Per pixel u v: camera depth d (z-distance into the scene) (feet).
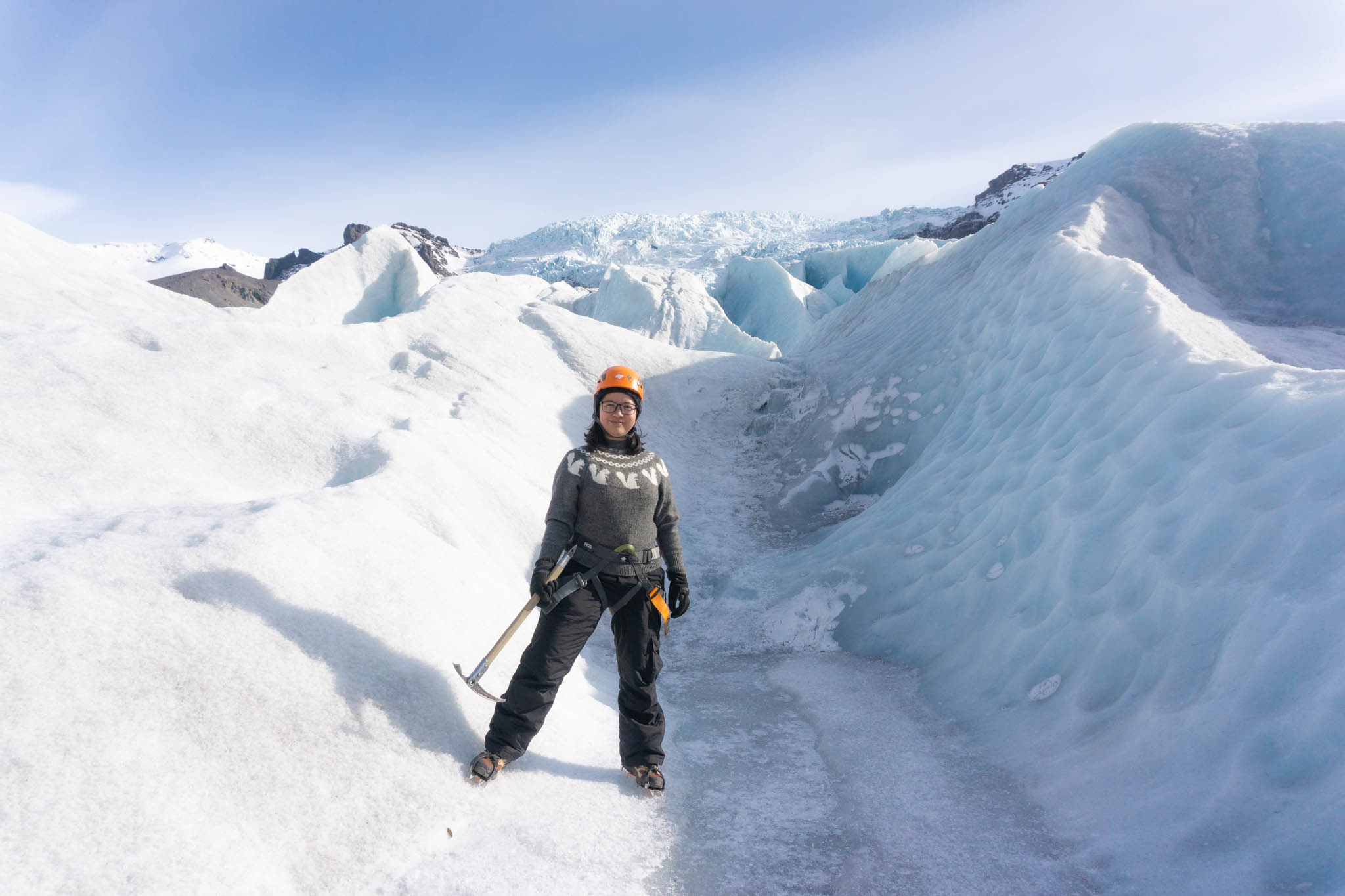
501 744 7.02
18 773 5.12
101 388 13.43
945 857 6.09
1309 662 6.15
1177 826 5.71
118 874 4.84
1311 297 23.16
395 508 10.46
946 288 30.48
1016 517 12.82
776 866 6.15
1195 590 7.89
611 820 6.74
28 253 22.75
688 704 10.55
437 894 5.57
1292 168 26.22
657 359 30.17
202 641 6.72
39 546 7.59
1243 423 9.46
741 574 17.83
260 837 5.59
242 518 8.57
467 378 23.02
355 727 6.75
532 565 14.85
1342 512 7.06
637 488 7.25
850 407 25.73
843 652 13.37
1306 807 5.19
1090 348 14.89
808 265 154.30
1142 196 26.45
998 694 9.75
